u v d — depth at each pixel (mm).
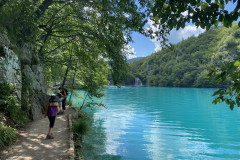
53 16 13672
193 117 16469
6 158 5129
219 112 19250
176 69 126250
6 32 10195
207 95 42406
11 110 8055
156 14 3225
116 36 11000
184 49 170375
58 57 17391
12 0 9336
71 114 12406
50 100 7477
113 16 9758
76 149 7551
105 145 8727
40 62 14188
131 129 11992
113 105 23703
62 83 19000
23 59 11398
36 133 7719
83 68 17562
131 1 8469
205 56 130375
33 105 10836
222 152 8172
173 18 3096
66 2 12742
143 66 190000
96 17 12875
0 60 8273
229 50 111438
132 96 38188
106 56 13742
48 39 17188
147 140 9750
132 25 8273
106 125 12930
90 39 15070
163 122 14258
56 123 9953
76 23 15305
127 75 13469
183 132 11508
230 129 12383
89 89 16812
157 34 6352
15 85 9195
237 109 21250
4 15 9383
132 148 8484
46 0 12719
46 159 5203
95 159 7004
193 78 110875
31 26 11453
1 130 6191
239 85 2641
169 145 9000
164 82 129500
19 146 6109
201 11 2930
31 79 11281
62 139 7117
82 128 9242
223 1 2883
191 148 8680
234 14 2699
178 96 39344
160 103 26438
